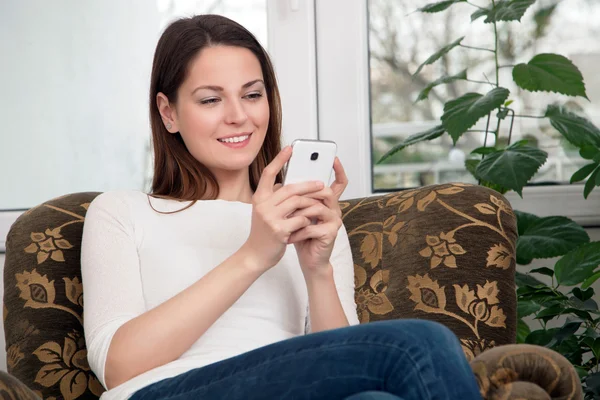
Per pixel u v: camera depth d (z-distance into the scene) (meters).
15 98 2.79
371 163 2.78
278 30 2.73
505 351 1.31
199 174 1.86
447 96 2.76
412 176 2.79
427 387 1.14
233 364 1.32
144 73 2.78
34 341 1.82
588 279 2.23
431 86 2.54
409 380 1.15
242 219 1.79
